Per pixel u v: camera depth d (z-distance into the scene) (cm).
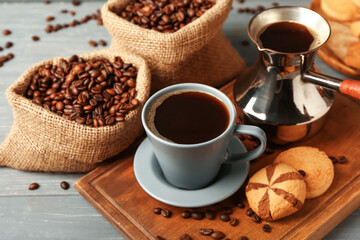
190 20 74
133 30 70
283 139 65
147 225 61
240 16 89
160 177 62
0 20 90
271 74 62
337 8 72
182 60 72
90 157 66
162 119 59
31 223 64
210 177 62
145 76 68
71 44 85
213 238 60
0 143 72
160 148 58
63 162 68
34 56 83
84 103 67
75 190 67
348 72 76
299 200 59
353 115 70
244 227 60
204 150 57
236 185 61
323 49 77
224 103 60
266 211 59
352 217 63
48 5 93
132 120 66
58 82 69
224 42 79
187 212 61
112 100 67
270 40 63
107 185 64
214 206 62
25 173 69
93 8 92
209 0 75
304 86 62
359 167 64
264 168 61
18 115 66
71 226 64
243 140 68
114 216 62
